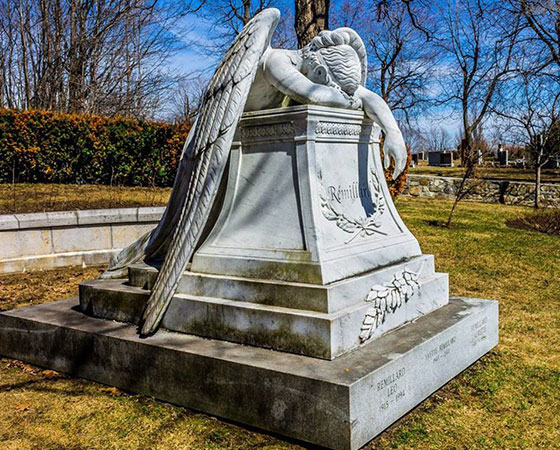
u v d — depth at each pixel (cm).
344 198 413
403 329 399
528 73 1891
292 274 370
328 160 402
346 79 405
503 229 1294
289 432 316
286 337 350
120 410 361
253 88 417
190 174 432
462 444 322
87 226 830
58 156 1268
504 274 827
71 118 1274
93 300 452
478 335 452
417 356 358
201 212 386
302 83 389
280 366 325
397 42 2541
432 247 1029
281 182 396
